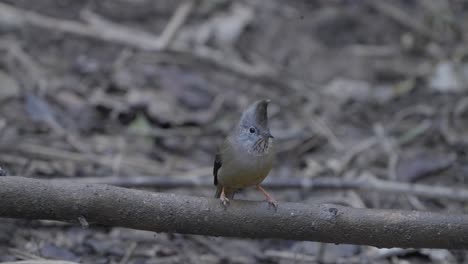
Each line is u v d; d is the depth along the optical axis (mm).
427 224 7414
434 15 16234
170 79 13883
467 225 7398
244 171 7938
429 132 13375
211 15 15680
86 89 13336
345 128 13539
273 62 14961
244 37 15359
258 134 7852
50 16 14852
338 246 10281
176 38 14969
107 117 12859
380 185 11141
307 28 15766
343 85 14602
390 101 14383
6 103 12555
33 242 9617
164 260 9719
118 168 11539
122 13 15336
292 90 14383
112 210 7340
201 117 13203
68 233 9938
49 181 7301
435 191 11117
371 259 10133
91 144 12086
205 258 9906
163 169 11758
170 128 12930
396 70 15055
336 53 15352
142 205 7387
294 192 11555
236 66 14602
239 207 7504
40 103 12664
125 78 13664
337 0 16625
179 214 7449
